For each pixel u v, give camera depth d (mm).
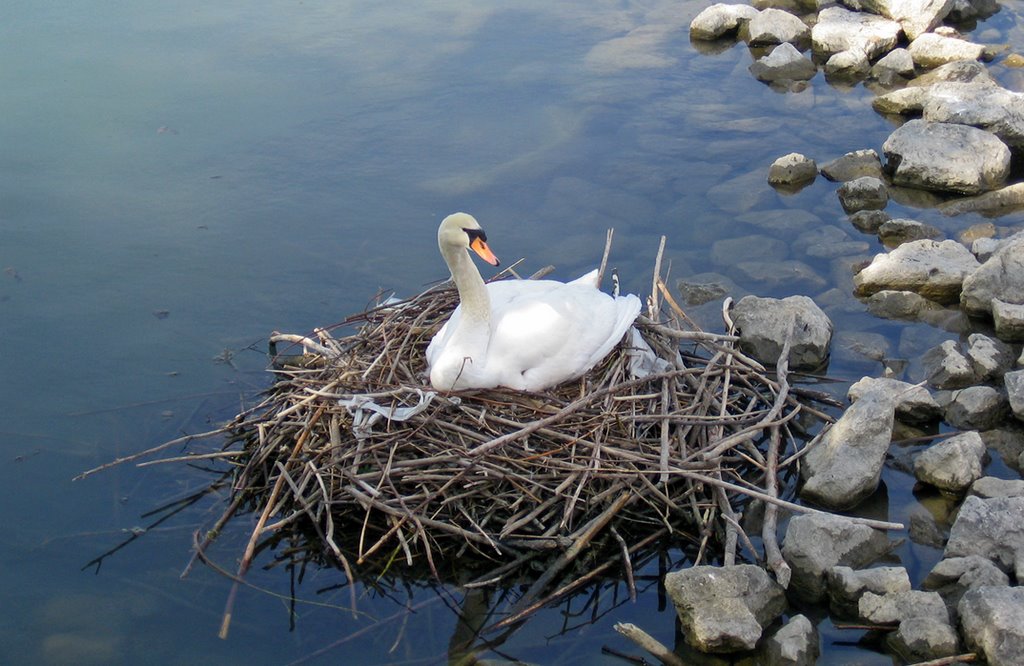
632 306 5750
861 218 6965
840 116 7961
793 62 8414
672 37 9047
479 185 7242
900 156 7285
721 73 8461
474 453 5297
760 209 7105
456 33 8961
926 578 5168
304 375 5824
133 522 5547
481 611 5199
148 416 5965
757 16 8930
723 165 7453
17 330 6379
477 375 5473
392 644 5113
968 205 7070
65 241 6883
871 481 5488
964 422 5801
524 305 5594
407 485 5383
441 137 7652
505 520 5316
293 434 5578
